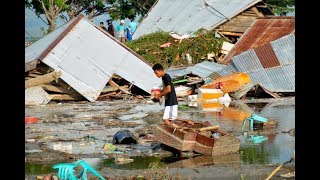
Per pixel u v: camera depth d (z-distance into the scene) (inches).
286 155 539.5
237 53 1396.4
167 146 581.9
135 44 1549.0
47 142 636.1
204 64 1283.2
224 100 1089.4
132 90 1207.6
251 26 1464.1
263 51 1159.0
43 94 1076.5
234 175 465.4
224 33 1620.3
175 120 621.3
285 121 781.9
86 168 423.8
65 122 815.7
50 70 1111.6
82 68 1133.1
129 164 515.2
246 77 1130.0
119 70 1182.9
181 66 1349.7
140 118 850.8
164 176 461.4
